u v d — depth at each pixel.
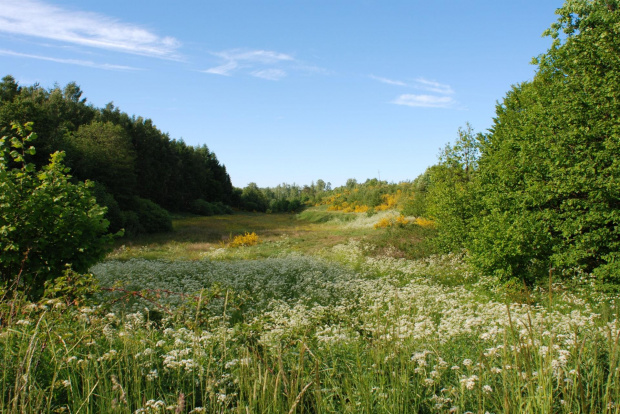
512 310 8.05
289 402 2.84
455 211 17.41
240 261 18.94
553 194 12.13
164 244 27.55
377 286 12.09
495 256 11.75
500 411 3.12
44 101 45.88
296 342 4.65
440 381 3.88
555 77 13.21
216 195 83.00
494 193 15.10
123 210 36.50
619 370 3.08
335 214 61.81
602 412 2.90
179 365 3.77
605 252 11.95
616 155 10.55
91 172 37.19
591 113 10.93
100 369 3.66
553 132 12.25
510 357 3.68
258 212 90.19
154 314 7.25
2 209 6.70
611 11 12.39
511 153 14.99
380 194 65.31
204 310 5.53
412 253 20.28
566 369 3.41
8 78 34.34
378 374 3.75
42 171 7.42
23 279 6.84
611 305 8.66
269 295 11.31
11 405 2.82
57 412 3.01
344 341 5.15
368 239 25.17
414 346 4.88
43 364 3.62
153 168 58.91
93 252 7.80
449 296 10.63
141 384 3.57
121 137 45.00
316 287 12.30
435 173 18.78
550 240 12.09
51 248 7.26
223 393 3.35
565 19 13.68
